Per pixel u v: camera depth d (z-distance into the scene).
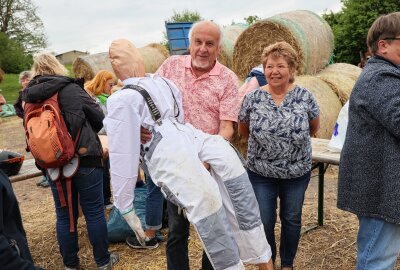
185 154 2.08
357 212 2.19
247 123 2.95
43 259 3.79
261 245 2.24
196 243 3.81
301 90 2.80
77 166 2.91
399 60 2.10
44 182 6.12
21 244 1.54
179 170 2.04
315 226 4.04
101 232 3.15
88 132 2.92
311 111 2.79
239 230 2.22
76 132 2.86
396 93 1.98
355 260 3.44
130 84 2.36
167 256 2.59
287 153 2.73
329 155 3.29
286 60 2.68
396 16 2.07
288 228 2.95
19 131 12.18
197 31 2.80
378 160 2.10
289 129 2.69
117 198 2.28
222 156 2.20
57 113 2.80
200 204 2.00
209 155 2.20
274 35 7.00
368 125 2.11
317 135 6.03
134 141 2.22
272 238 3.00
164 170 2.08
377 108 2.01
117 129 2.21
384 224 2.15
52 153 2.79
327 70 7.45
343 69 7.40
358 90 2.12
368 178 2.14
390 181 2.06
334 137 3.37
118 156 2.22
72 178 2.98
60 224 3.14
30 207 5.23
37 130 2.77
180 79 2.94
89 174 2.97
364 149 2.13
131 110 2.20
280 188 2.93
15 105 3.82
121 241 3.93
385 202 2.09
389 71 2.03
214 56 2.85
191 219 2.01
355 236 3.84
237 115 2.91
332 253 3.57
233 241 2.08
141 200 4.17
